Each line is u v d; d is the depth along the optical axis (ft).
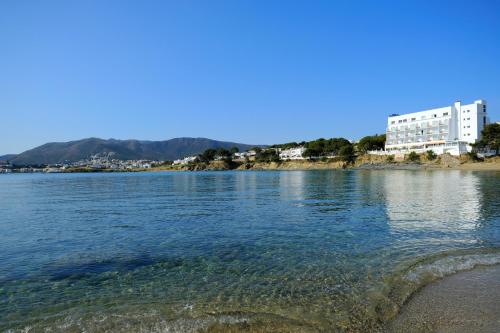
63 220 100.32
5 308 40.81
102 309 40.22
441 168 469.98
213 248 65.46
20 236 78.13
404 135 593.42
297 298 42.14
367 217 96.99
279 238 72.90
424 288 44.19
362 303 40.29
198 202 142.61
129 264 56.49
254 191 194.39
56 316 38.68
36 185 313.12
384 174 385.70
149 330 35.09
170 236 76.33
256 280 48.47
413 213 102.53
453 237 71.46
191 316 37.96
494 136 449.48
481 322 35.45
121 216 106.73
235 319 37.01
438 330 33.99
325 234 76.02
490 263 53.52
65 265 56.24
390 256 58.39
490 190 169.99
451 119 527.40
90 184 311.47
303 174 456.86
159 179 399.44
